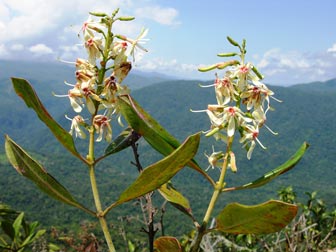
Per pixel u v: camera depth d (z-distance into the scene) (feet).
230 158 0.96
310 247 2.08
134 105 0.95
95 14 0.98
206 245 1.73
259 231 0.90
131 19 0.98
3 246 1.85
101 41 0.98
